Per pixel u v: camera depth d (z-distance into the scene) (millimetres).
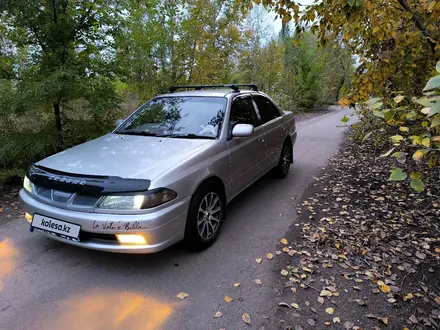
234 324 2375
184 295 2676
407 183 5512
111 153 3285
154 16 7441
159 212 2701
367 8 3006
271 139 5039
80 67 5922
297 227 3928
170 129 3902
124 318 2426
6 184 5430
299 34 3850
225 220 4109
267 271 3021
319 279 2906
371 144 8875
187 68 8312
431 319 2424
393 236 3705
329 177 6031
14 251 3346
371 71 3660
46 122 6332
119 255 3273
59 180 2838
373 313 2492
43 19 5695
